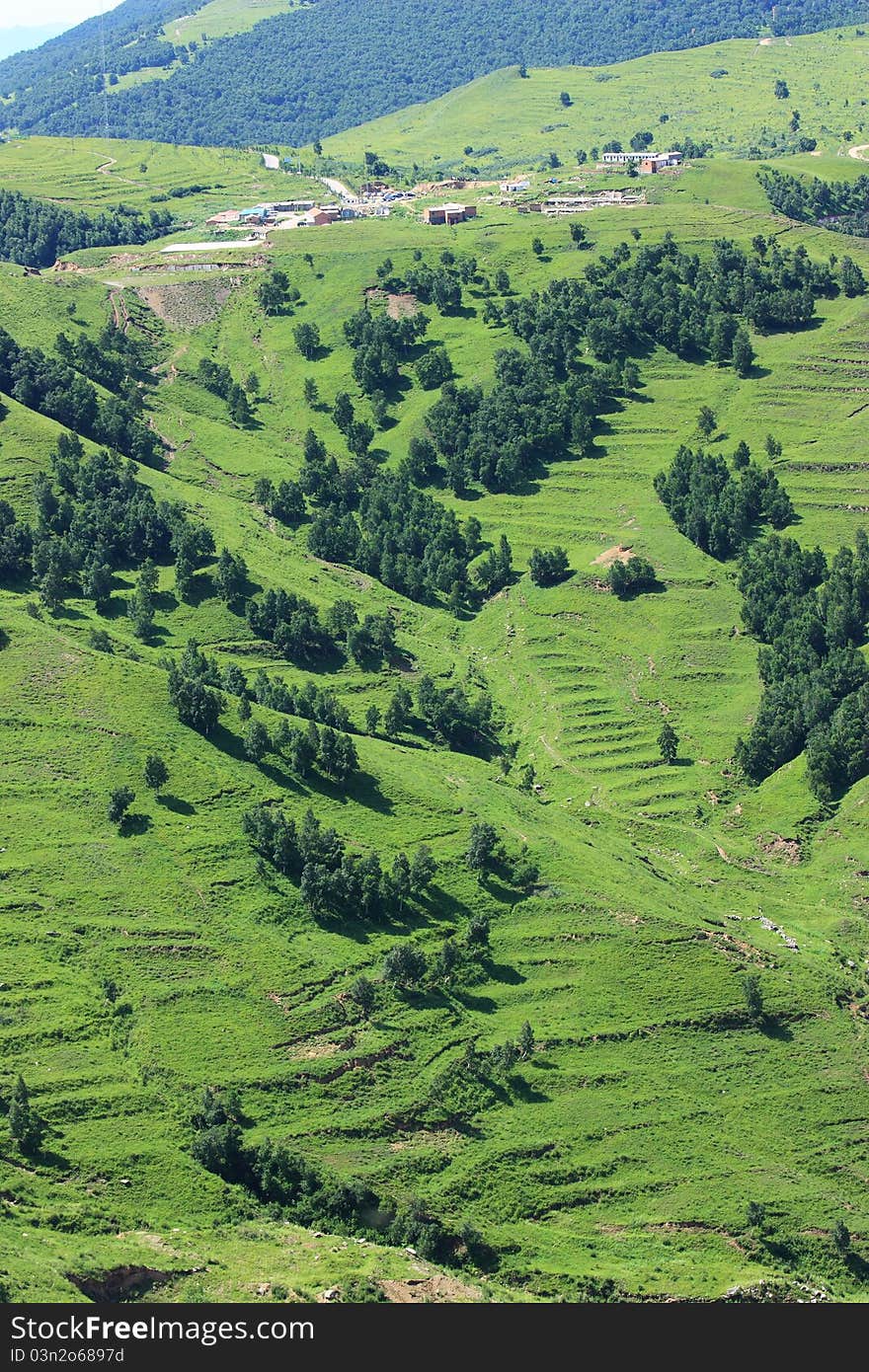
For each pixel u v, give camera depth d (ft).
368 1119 569.64
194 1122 543.80
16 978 591.78
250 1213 514.68
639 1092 601.62
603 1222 549.95
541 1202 553.23
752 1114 599.98
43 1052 561.43
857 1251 549.95
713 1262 534.37
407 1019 615.16
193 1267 462.19
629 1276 516.32
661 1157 576.61
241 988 612.70
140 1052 571.69
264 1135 554.05
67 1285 434.71
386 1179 549.95
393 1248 508.53
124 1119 539.29
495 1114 584.81
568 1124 583.58
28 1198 495.00
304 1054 590.96
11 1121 515.91
